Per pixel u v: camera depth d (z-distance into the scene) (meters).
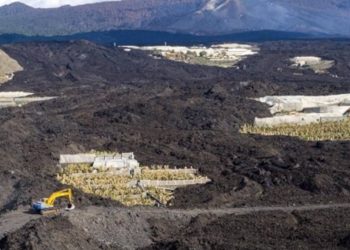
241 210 84.12
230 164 106.94
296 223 78.75
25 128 124.00
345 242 70.69
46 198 83.19
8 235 69.81
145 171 100.38
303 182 94.62
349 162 105.88
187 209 84.38
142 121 139.00
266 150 114.06
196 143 119.50
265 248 69.06
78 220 73.88
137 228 75.38
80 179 95.88
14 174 95.06
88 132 128.00
